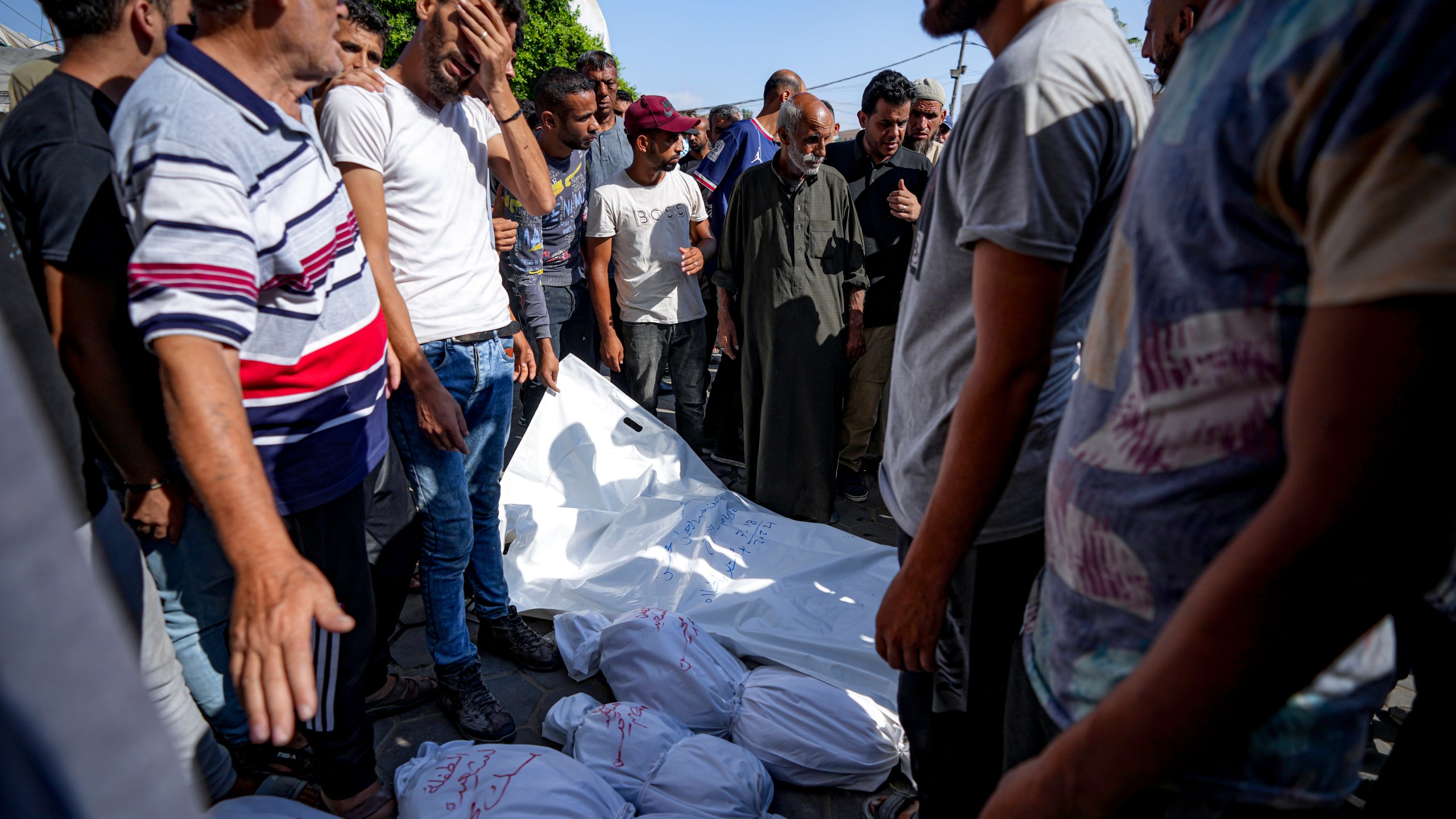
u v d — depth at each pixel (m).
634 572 2.78
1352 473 0.47
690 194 3.85
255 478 1.06
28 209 1.28
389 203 1.88
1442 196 0.44
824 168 3.35
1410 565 0.49
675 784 1.71
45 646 0.27
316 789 1.79
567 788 1.57
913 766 1.53
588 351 4.44
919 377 1.31
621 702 1.97
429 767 1.67
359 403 1.52
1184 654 0.55
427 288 1.96
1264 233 0.57
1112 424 0.72
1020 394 1.02
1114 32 1.06
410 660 2.46
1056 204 0.97
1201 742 0.56
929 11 1.23
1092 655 0.75
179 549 1.50
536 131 4.28
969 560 1.30
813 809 1.87
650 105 3.51
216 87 1.15
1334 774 0.69
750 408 3.55
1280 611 0.51
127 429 1.35
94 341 1.29
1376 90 0.47
